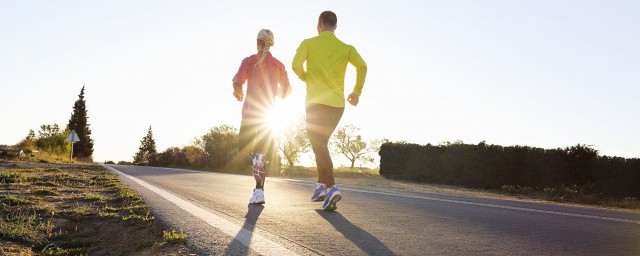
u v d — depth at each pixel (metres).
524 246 3.32
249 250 2.85
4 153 25.47
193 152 41.03
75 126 73.44
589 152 17.17
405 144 24.69
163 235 3.46
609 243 3.55
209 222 3.87
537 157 18.38
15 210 5.11
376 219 4.44
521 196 16.22
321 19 5.07
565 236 3.82
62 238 3.87
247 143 5.40
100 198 6.13
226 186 8.92
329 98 4.89
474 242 3.41
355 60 5.00
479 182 20.08
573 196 15.71
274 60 5.41
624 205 14.05
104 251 3.29
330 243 3.15
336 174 26.81
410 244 3.23
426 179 22.67
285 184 10.44
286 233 3.47
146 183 9.23
